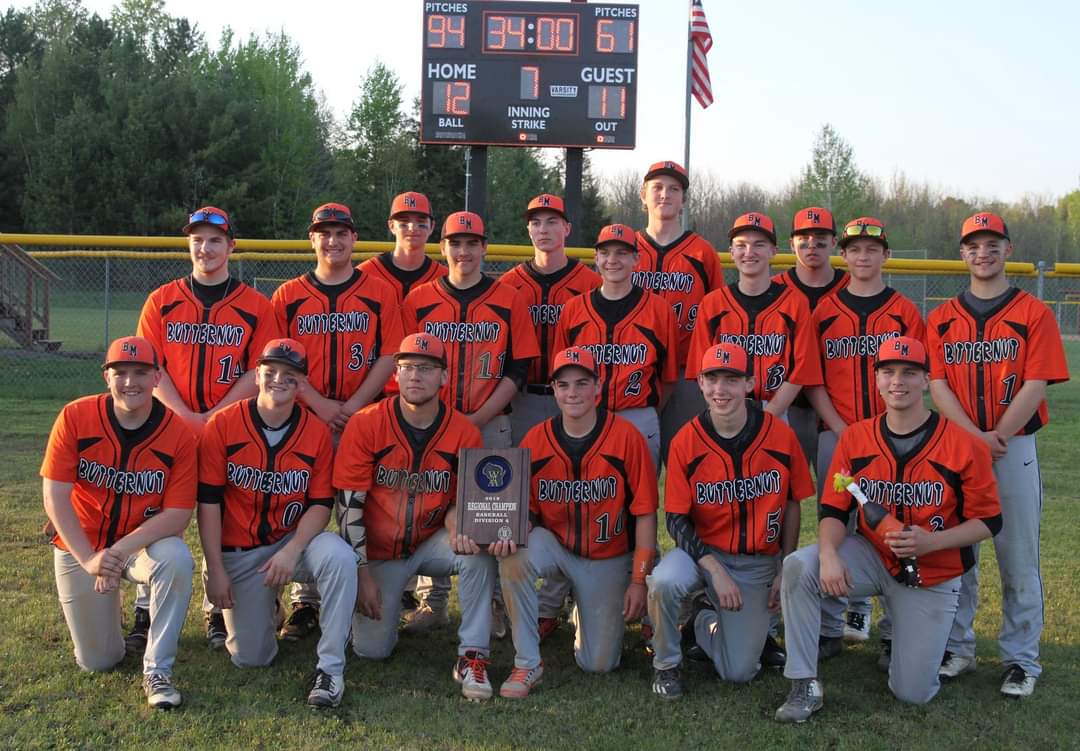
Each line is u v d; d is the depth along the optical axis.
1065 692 3.85
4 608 4.38
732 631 3.94
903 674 3.72
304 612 4.41
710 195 54.22
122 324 18.25
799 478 3.96
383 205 45.69
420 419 3.97
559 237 4.91
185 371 4.36
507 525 3.75
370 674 3.95
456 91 10.46
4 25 45.47
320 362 4.59
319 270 4.68
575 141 10.52
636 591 3.95
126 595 4.66
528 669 3.84
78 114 35.22
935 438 3.72
